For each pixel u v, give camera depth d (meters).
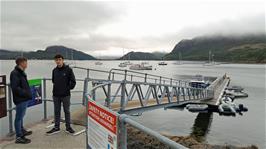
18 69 5.34
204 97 26.59
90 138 3.79
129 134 8.74
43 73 72.69
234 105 28.12
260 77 81.75
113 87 35.94
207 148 10.12
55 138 5.70
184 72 103.62
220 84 46.44
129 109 11.41
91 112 3.72
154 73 95.44
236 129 20.95
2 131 14.91
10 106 6.04
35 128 6.46
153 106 13.73
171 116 24.98
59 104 6.04
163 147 7.60
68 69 5.94
